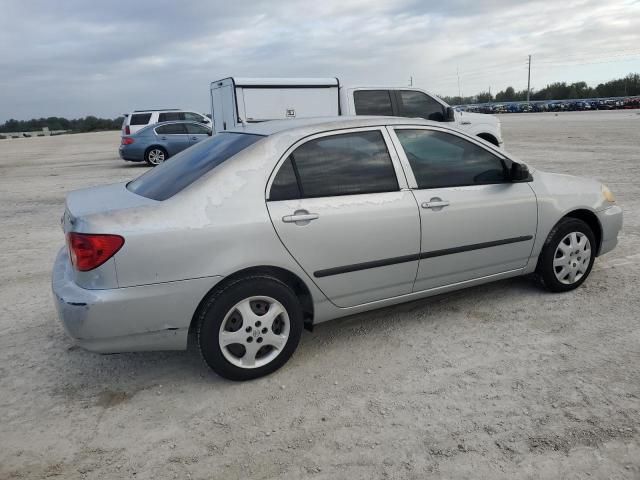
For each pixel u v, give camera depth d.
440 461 2.61
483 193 4.07
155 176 3.82
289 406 3.14
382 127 3.84
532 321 4.11
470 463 2.59
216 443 2.83
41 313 4.72
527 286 4.81
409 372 3.46
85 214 3.13
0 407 3.24
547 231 4.40
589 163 12.97
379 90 10.85
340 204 3.53
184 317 3.18
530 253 4.38
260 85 11.00
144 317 3.10
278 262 3.34
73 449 2.83
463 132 4.15
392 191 3.74
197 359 3.78
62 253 3.83
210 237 3.16
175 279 3.11
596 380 3.25
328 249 3.50
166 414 3.12
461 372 3.42
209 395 3.30
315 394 3.25
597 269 5.21
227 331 3.31
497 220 4.12
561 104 60.25
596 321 4.06
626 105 55.00
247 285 3.28
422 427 2.88
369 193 3.66
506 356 3.60
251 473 2.59
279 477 2.56
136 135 17.52
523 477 2.48
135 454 2.77
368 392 3.25
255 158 3.41
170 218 3.12
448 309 4.41
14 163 22.58
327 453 2.71
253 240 3.26
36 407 3.24
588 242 4.62
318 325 4.21
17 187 13.75
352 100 10.68
